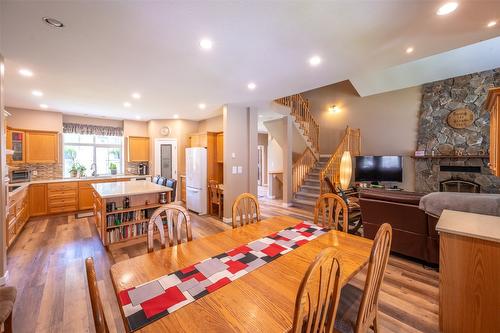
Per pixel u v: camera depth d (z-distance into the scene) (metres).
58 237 3.82
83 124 6.01
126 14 1.72
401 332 1.75
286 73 2.95
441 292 1.74
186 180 5.87
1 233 2.39
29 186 4.73
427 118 5.88
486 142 5.16
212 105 4.88
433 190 5.79
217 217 5.15
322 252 0.84
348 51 2.36
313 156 7.55
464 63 5.02
